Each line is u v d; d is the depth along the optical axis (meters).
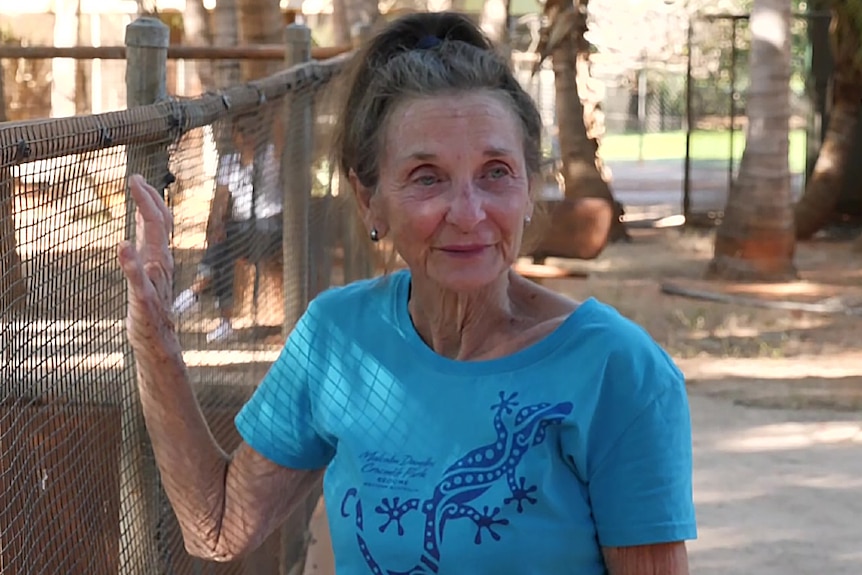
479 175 1.95
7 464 1.88
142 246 2.17
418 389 1.97
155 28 2.75
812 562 6.06
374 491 1.96
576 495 1.89
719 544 6.32
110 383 2.38
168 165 2.61
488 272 1.93
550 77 17.73
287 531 4.64
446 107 1.93
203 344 3.25
